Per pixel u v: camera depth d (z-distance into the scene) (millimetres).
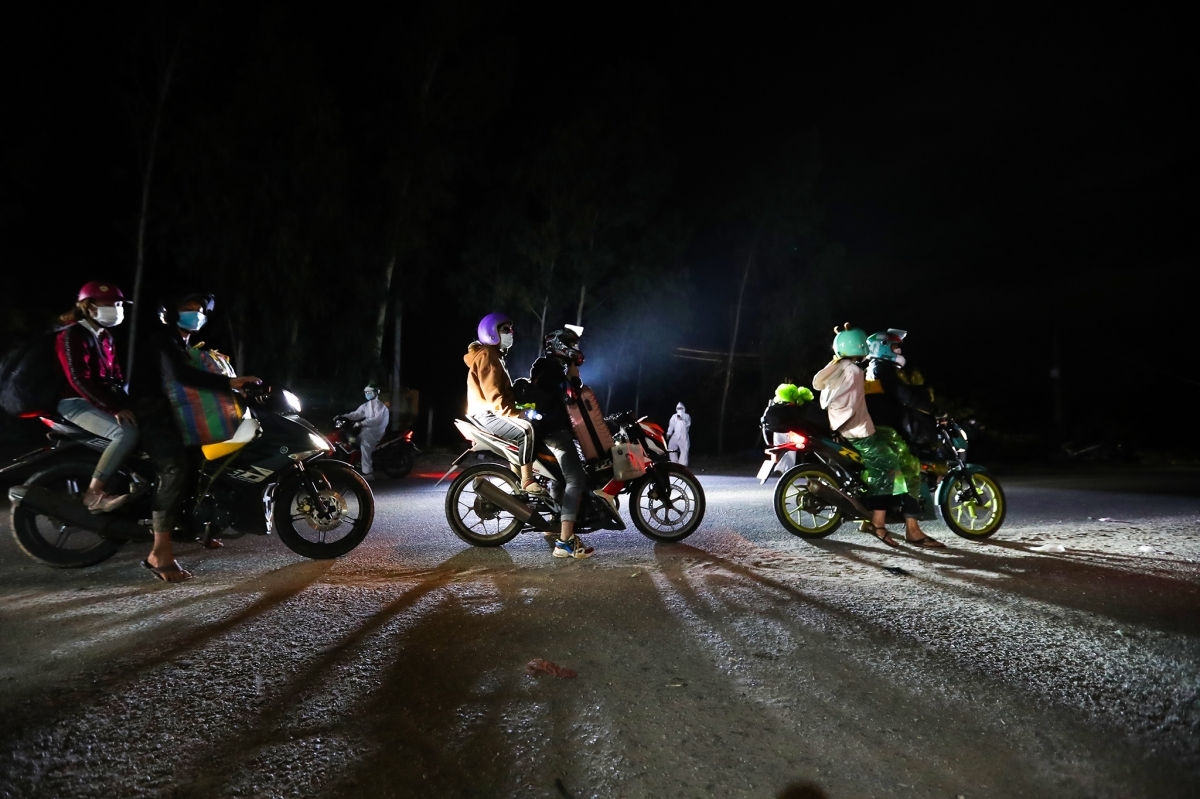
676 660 4027
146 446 5723
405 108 20688
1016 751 3123
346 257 20578
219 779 2852
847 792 2844
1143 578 5812
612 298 23703
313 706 3436
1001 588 5496
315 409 20016
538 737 3180
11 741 3094
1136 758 3070
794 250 25094
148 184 18344
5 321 18312
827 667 3938
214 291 18719
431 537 7871
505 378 6824
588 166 22000
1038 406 35875
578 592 5383
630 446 6879
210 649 4133
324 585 5605
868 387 7250
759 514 9516
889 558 6621
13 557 6621
